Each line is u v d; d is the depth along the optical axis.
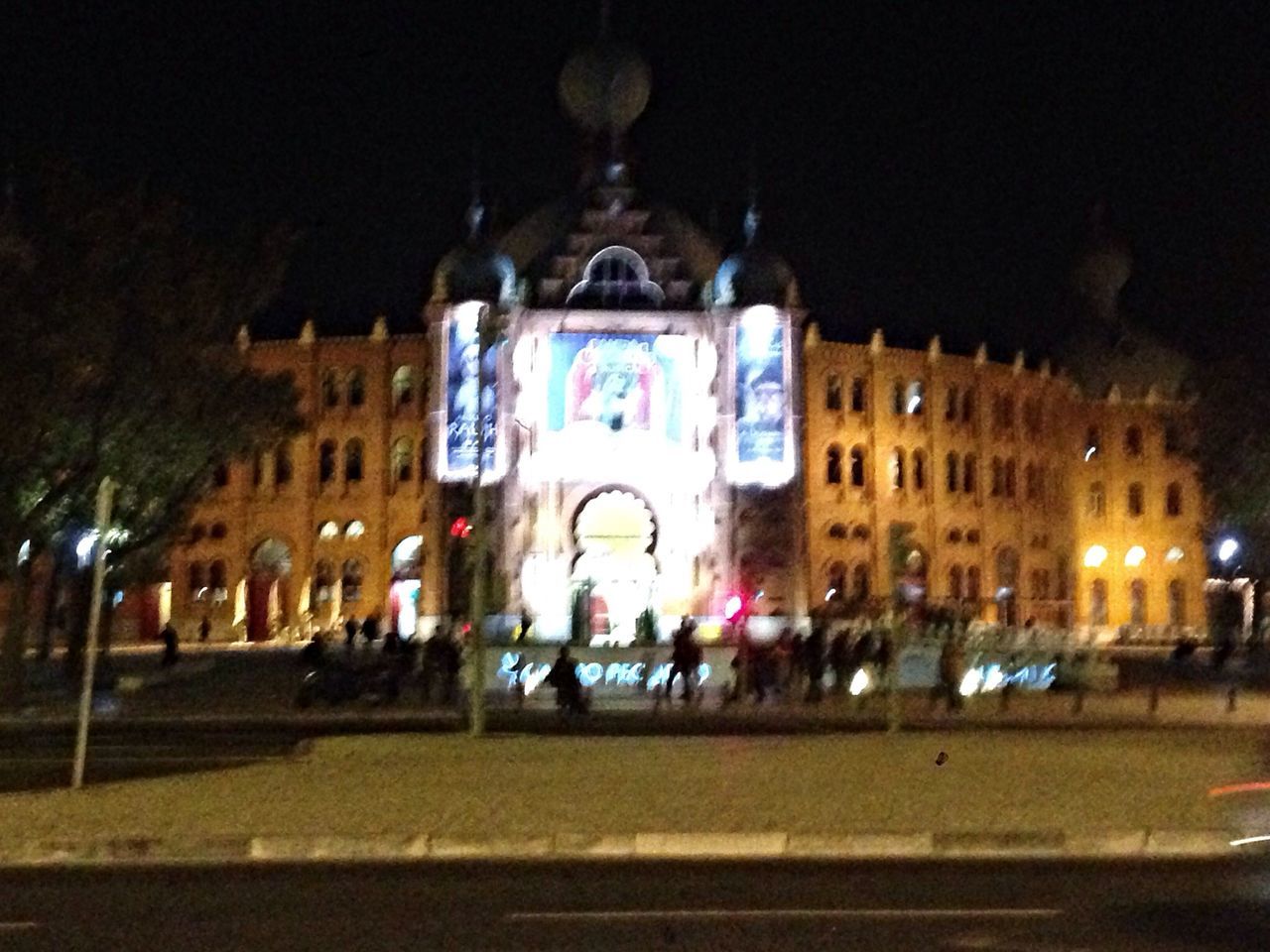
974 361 85.19
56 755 27.67
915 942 11.92
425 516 67.12
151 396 41.12
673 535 64.88
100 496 21.33
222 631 79.06
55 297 37.66
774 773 22.36
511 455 64.75
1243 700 45.12
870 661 45.88
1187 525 96.12
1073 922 12.75
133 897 13.96
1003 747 26.81
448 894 14.10
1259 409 52.66
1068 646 54.44
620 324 66.00
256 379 45.88
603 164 73.00
